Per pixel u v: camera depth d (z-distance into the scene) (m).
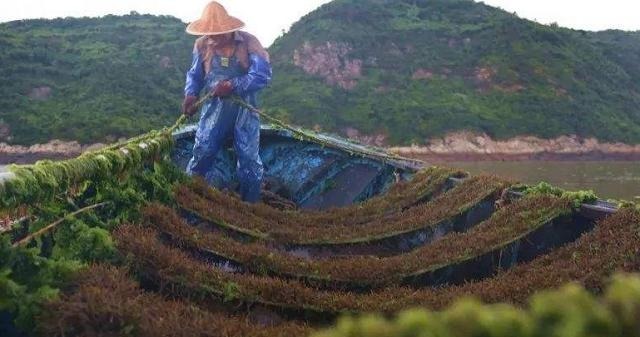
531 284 4.55
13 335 3.28
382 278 5.28
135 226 5.12
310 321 4.35
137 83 50.44
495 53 71.19
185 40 64.12
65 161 4.79
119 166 5.76
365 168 11.80
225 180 10.71
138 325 3.15
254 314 4.30
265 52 9.52
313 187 11.66
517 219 6.21
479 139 58.91
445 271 5.56
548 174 40.94
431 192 9.05
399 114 60.44
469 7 82.88
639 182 34.00
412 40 73.19
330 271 5.29
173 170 7.54
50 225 4.09
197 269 4.50
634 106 71.31
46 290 3.29
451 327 1.27
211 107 9.35
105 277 3.71
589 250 5.17
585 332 1.18
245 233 6.76
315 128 56.44
